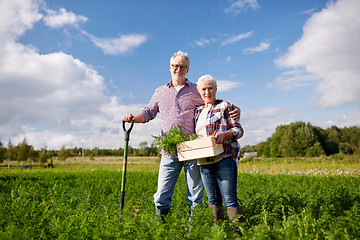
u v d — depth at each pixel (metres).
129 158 62.28
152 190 8.31
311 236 2.54
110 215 3.88
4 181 12.02
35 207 4.39
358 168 16.91
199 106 4.10
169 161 3.95
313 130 45.03
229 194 3.42
